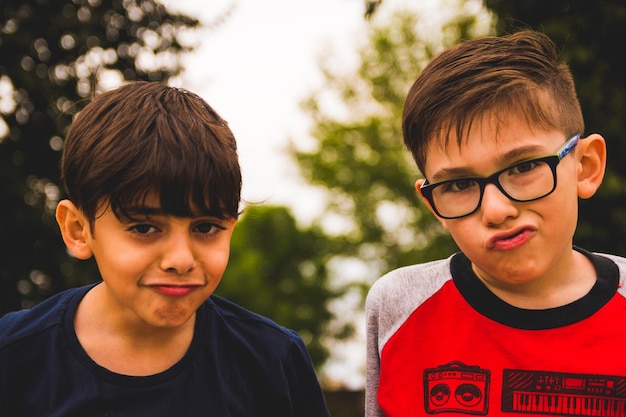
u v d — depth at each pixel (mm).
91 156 1630
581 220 4902
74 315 1784
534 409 1819
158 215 1570
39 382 1727
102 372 1709
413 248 21203
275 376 1884
